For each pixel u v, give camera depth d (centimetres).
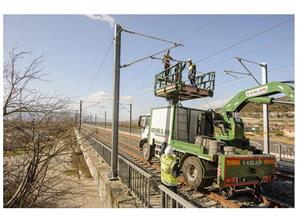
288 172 1085
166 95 1171
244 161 679
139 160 1331
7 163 614
